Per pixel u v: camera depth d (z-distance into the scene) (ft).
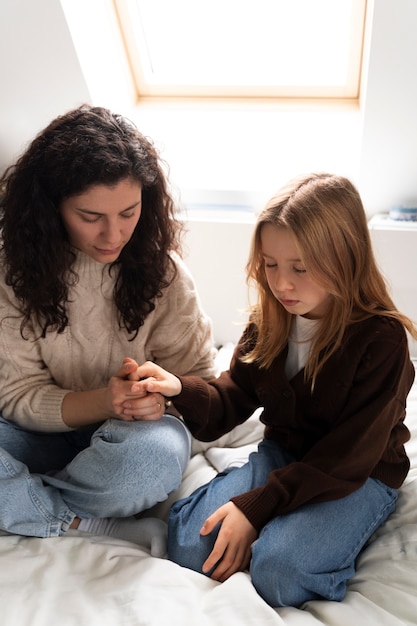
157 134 5.74
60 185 3.10
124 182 3.09
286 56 5.62
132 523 3.57
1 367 3.78
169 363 4.01
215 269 5.47
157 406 3.54
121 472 3.34
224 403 3.76
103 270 3.61
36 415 3.72
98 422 4.01
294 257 3.14
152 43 5.63
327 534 3.15
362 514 3.29
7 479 3.36
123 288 3.66
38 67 4.75
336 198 3.18
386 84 4.59
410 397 4.48
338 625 2.86
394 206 5.43
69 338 3.74
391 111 4.77
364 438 3.24
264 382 3.64
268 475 3.46
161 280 3.69
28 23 4.41
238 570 3.18
